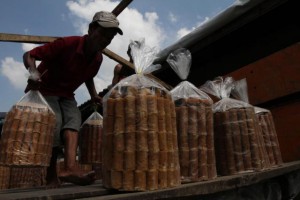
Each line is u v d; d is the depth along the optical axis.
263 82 3.40
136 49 1.93
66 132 2.46
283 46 3.25
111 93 1.67
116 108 1.60
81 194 1.45
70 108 2.60
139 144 1.53
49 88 2.60
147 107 1.59
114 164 1.53
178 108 1.95
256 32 3.42
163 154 1.57
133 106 1.58
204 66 4.16
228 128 2.21
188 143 1.88
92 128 3.07
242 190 1.83
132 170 1.50
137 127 1.55
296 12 3.03
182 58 2.27
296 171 2.42
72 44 2.55
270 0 2.92
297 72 3.07
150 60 1.93
